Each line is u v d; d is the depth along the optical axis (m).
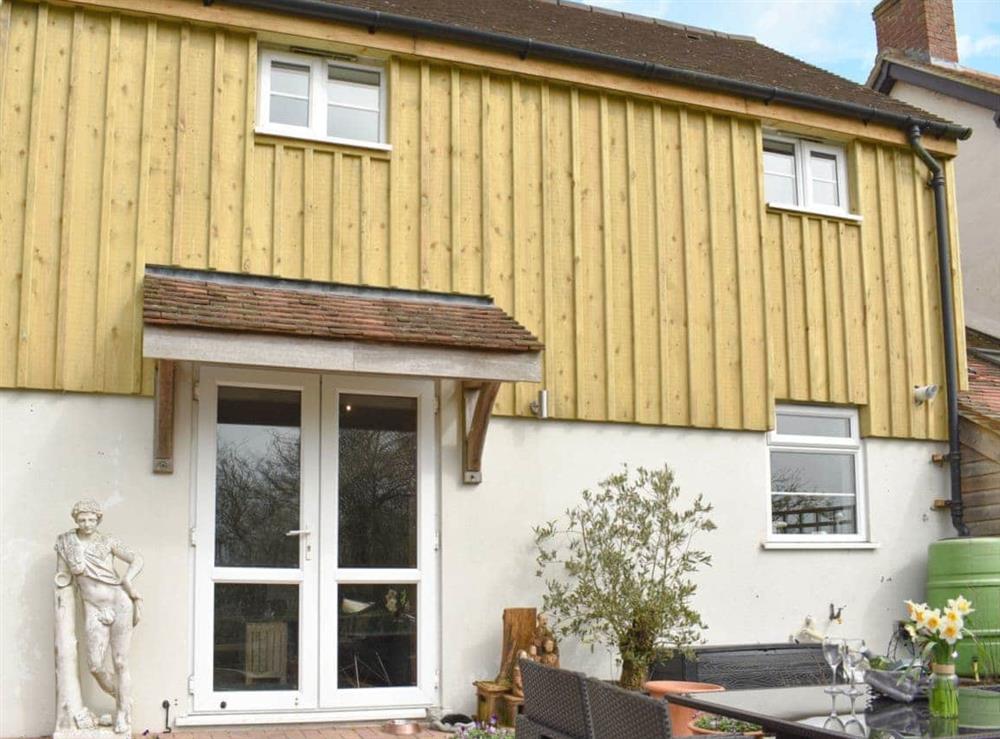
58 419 7.82
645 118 10.17
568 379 9.41
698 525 9.28
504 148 9.56
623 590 8.37
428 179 9.23
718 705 5.05
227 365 7.72
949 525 10.88
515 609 8.56
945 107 15.20
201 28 8.72
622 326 9.71
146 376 8.03
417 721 8.24
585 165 9.84
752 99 10.55
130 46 8.49
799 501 10.41
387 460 8.70
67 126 8.19
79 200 8.13
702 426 9.87
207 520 8.03
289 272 8.66
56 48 8.28
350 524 8.48
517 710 8.02
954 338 11.14
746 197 10.49
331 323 7.63
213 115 8.60
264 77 9.02
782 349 10.39
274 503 8.28
